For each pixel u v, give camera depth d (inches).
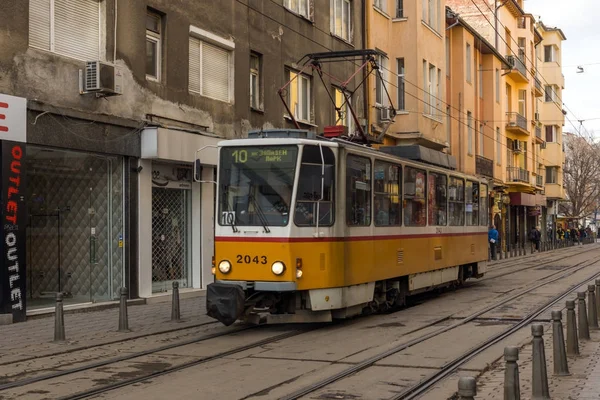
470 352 422.3
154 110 682.8
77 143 593.0
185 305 663.1
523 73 2156.7
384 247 593.6
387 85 1214.3
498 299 723.4
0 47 523.8
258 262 493.4
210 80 778.2
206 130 756.0
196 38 754.2
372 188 573.6
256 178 503.5
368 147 593.3
